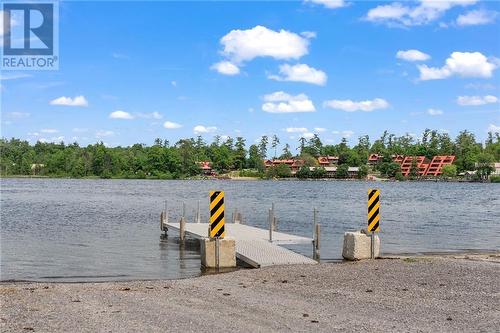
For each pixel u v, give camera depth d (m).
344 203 71.19
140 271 17.97
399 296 11.02
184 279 14.26
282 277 13.62
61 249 24.20
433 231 34.25
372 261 16.50
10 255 22.17
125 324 8.79
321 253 22.91
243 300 10.77
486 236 31.12
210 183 178.38
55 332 8.30
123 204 64.19
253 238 22.34
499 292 11.41
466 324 8.76
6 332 8.29
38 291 12.01
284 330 8.37
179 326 8.63
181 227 25.94
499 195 102.75
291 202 73.38
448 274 13.62
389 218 46.00
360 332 8.26
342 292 11.49
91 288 12.49
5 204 63.38
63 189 117.38
